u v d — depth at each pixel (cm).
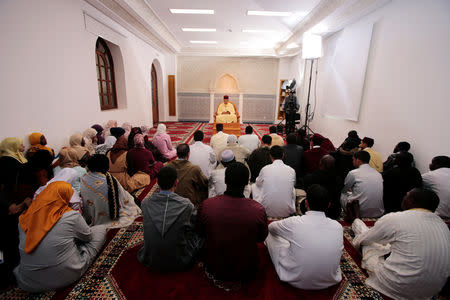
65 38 323
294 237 143
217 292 147
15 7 245
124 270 165
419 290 133
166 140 408
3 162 187
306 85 738
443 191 220
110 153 276
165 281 155
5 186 175
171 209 153
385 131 358
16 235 161
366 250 170
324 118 603
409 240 134
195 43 802
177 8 477
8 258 154
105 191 205
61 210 147
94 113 403
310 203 142
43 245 137
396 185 224
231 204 138
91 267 167
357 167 234
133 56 567
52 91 301
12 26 242
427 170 280
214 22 564
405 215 140
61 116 320
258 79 941
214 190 224
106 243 193
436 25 271
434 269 127
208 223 140
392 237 143
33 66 270
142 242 195
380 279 149
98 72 461
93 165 201
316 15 478
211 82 938
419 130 293
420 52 294
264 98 955
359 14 406
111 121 434
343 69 486
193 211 164
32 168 181
